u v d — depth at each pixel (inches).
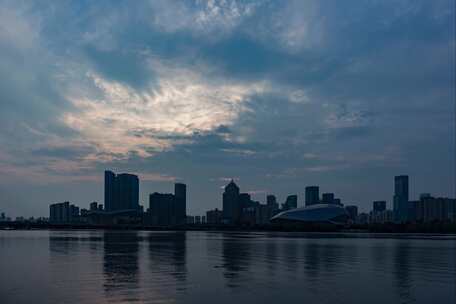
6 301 1734.7
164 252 4301.2
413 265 3142.2
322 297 1852.9
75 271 2672.2
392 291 2016.5
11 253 4133.9
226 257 3713.1
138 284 2153.1
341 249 4899.1
